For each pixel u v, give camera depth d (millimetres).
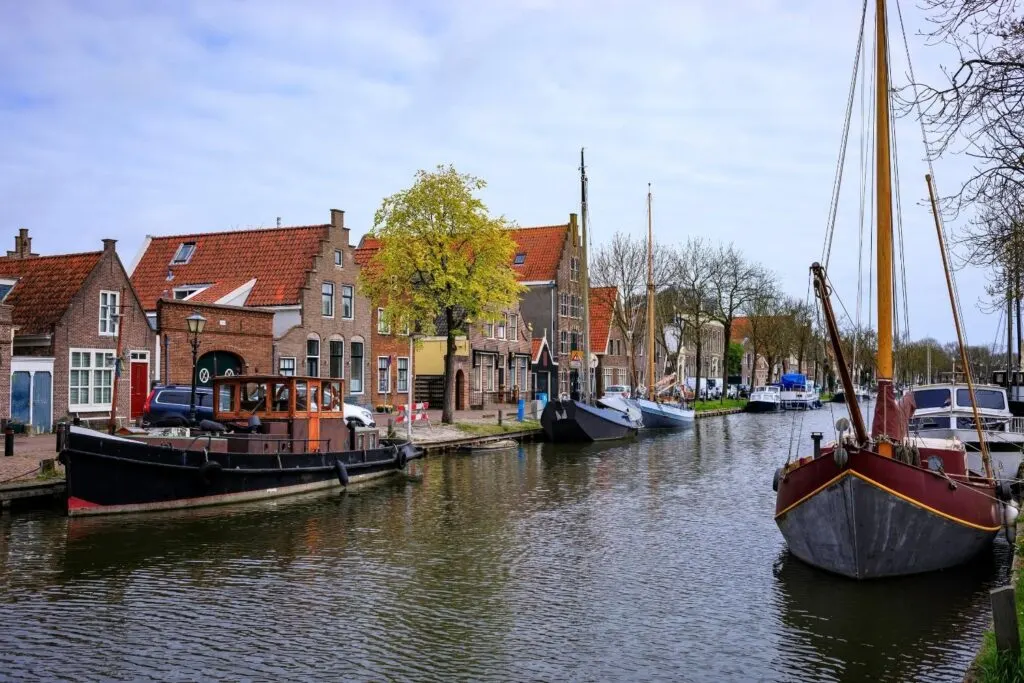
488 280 35406
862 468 12562
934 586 13109
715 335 94750
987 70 10133
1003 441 19328
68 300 28531
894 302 14375
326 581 13594
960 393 21125
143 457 18500
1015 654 6930
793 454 32656
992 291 17828
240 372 33094
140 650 10469
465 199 34344
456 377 46438
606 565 14664
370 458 24578
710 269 64125
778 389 73188
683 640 10914
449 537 16875
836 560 13367
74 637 10898
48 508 18766
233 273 38188
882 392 13461
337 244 38062
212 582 13484
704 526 18000
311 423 22672
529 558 15164
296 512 19391
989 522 14578
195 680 9578
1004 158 10945
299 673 9805
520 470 27484
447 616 11891
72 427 17953
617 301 58125
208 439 19953
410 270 34594
